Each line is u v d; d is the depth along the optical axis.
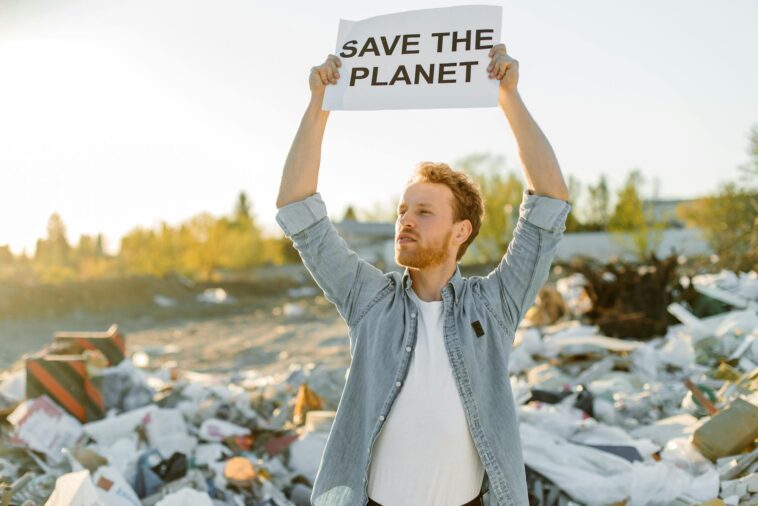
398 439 2.20
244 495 4.71
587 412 5.77
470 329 2.30
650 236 25.97
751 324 7.66
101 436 5.30
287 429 5.87
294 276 40.94
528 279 2.37
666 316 9.34
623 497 4.11
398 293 2.39
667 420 5.45
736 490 4.06
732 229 18.84
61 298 24.27
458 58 2.44
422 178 2.41
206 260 40.66
